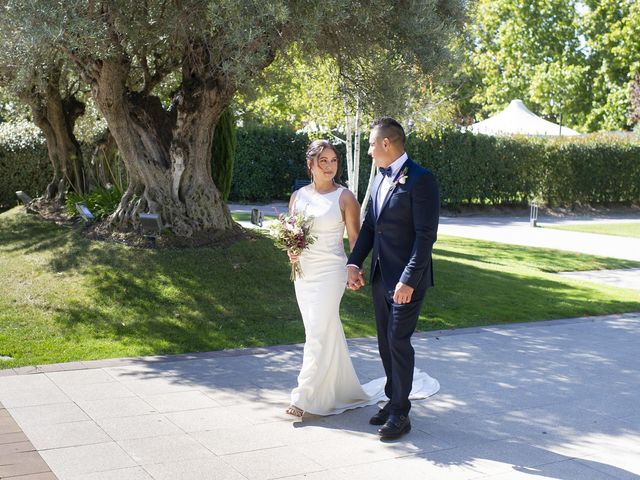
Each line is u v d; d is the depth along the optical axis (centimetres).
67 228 1067
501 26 4025
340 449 435
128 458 409
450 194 2636
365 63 966
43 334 686
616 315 920
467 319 841
